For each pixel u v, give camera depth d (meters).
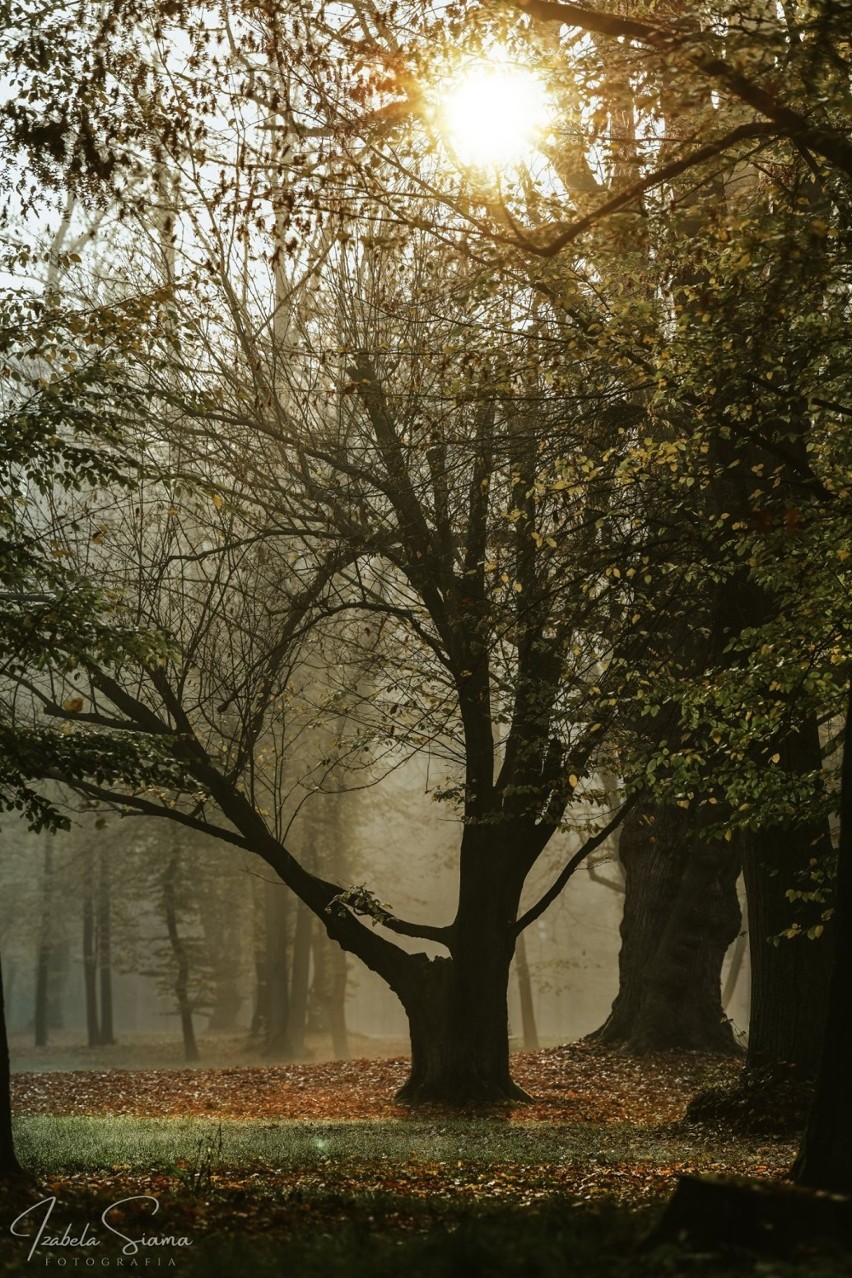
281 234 12.05
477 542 19.58
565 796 20.03
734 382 12.80
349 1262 6.66
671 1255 6.16
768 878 17.59
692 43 9.39
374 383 17.50
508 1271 6.34
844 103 9.66
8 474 14.05
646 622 18.22
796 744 16.97
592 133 12.06
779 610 16.88
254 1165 12.87
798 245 10.32
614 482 15.87
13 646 13.95
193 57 11.85
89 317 15.15
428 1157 13.88
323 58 11.60
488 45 11.25
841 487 13.87
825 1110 9.51
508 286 14.46
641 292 14.32
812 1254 5.99
